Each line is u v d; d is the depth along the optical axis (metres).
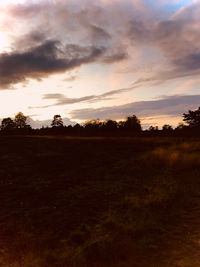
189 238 6.09
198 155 18.23
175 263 4.99
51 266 5.17
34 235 7.00
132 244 5.70
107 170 16.36
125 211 8.16
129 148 28.97
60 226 7.59
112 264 5.09
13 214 9.07
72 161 21.47
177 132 56.91
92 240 6.05
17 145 32.78
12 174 16.89
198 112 79.69
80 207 9.26
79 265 5.09
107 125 86.81
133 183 12.22
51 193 11.56
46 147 31.27
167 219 7.39
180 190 10.15
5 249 6.25
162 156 18.59
